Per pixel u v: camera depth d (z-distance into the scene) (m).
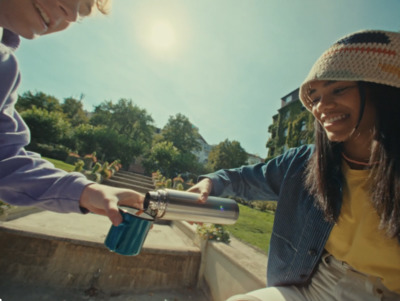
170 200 1.09
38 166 0.94
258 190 1.42
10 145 0.89
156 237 4.46
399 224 0.75
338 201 0.98
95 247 2.69
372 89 0.84
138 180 15.63
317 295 1.06
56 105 37.94
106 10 0.93
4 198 0.87
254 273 2.21
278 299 1.01
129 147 28.56
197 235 3.70
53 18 0.75
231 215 1.26
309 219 1.09
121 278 2.75
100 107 41.09
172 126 43.38
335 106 0.88
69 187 0.88
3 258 2.42
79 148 27.42
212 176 1.37
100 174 10.97
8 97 0.85
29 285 2.42
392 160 0.77
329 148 1.04
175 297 2.83
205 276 3.14
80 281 2.59
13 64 0.79
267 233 5.61
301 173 1.21
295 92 25.77
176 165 29.33
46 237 2.53
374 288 0.89
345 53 0.83
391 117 0.80
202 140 58.88
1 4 0.71
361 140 0.96
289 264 1.13
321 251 1.04
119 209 0.87
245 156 37.31
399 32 0.82
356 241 0.92
